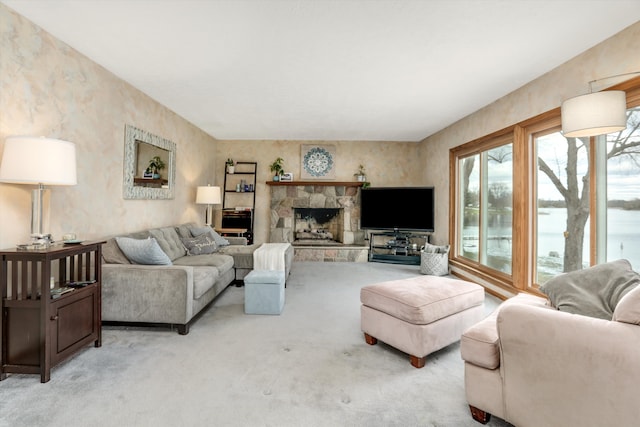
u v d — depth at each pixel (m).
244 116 5.00
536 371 1.44
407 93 3.90
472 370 1.69
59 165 2.16
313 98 4.12
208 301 3.32
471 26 2.42
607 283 1.84
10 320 2.02
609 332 1.27
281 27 2.46
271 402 1.82
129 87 3.69
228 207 6.70
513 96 3.77
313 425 1.63
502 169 4.16
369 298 2.57
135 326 2.96
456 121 5.20
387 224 6.26
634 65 2.38
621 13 2.23
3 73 2.23
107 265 2.88
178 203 5.01
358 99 4.14
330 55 2.92
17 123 2.34
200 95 4.04
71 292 2.22
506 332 1.54
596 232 2.81
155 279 2.76
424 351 2.21
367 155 6.79
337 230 7.00
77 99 2.91
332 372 2.16
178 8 2.23
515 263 3.72
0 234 2.26
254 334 2.79
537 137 3.56
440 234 5.80
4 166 2.04
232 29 2.50
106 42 2.73
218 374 2.12
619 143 2.60
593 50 2.71
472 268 4.66
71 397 1.84
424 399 1.87
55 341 2.07
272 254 4.37
